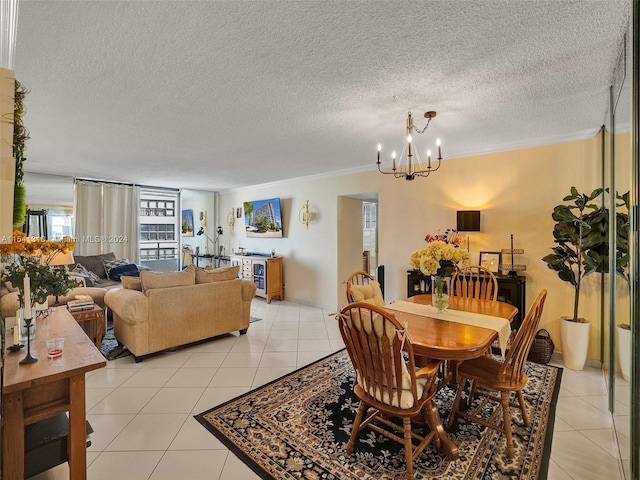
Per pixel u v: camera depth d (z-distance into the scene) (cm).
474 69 190
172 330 346
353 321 177
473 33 156
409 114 262
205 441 204
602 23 148
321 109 252
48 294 193
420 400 177
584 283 318
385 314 160
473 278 357
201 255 827
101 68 190
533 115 265
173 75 199
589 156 312
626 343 194
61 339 169
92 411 237
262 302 607
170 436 208
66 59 179
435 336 199
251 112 258
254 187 688
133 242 654
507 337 219
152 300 331
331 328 444
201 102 238
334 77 201
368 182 487
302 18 145
